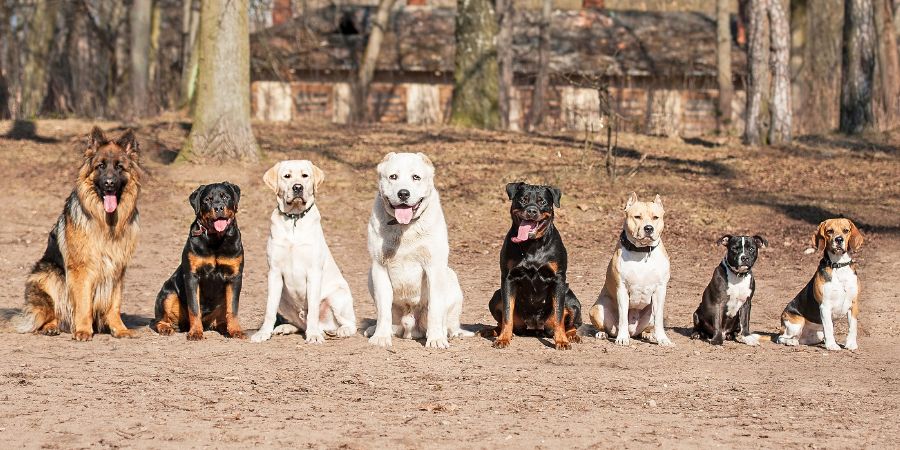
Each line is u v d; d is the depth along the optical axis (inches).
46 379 326.3
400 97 1596.9
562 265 392.8
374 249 393.1
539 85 1451.8
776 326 461.4
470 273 607.2
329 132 1047.6
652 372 353.1
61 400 298.0
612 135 1055.0
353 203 783.7
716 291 408.5
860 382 340.5
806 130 1171.9
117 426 269.6
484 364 362.0
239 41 855.1
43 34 1471.5
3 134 990.4
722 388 328.5
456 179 844.6
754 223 740.0
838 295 400.5
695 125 1574.8
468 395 312.0
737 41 1675.7
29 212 759.7
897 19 1397.6
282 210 398.3
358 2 1871.3
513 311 405.4
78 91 1504.7
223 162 852.0
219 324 425.4
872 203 788.0
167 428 267.9
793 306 414.9
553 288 395.2
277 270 401.4
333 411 288.5
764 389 327.9
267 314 403.9
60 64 1632.6
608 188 824.3
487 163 901.2
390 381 330.6
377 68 1563.7
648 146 996.6
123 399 300.5
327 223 737.0
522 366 359.6
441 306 394.0
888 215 754.8
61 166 880.9
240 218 741.3
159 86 1443.2
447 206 775.7
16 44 1561.3
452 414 287.1
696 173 883.4
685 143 1021.8
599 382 335.0
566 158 924.6
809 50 1456.7
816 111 1240.2
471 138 1021.2
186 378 330.6
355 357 370.0
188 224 730.2
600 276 596.4
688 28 1720.0
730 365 368.8
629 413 291.3
